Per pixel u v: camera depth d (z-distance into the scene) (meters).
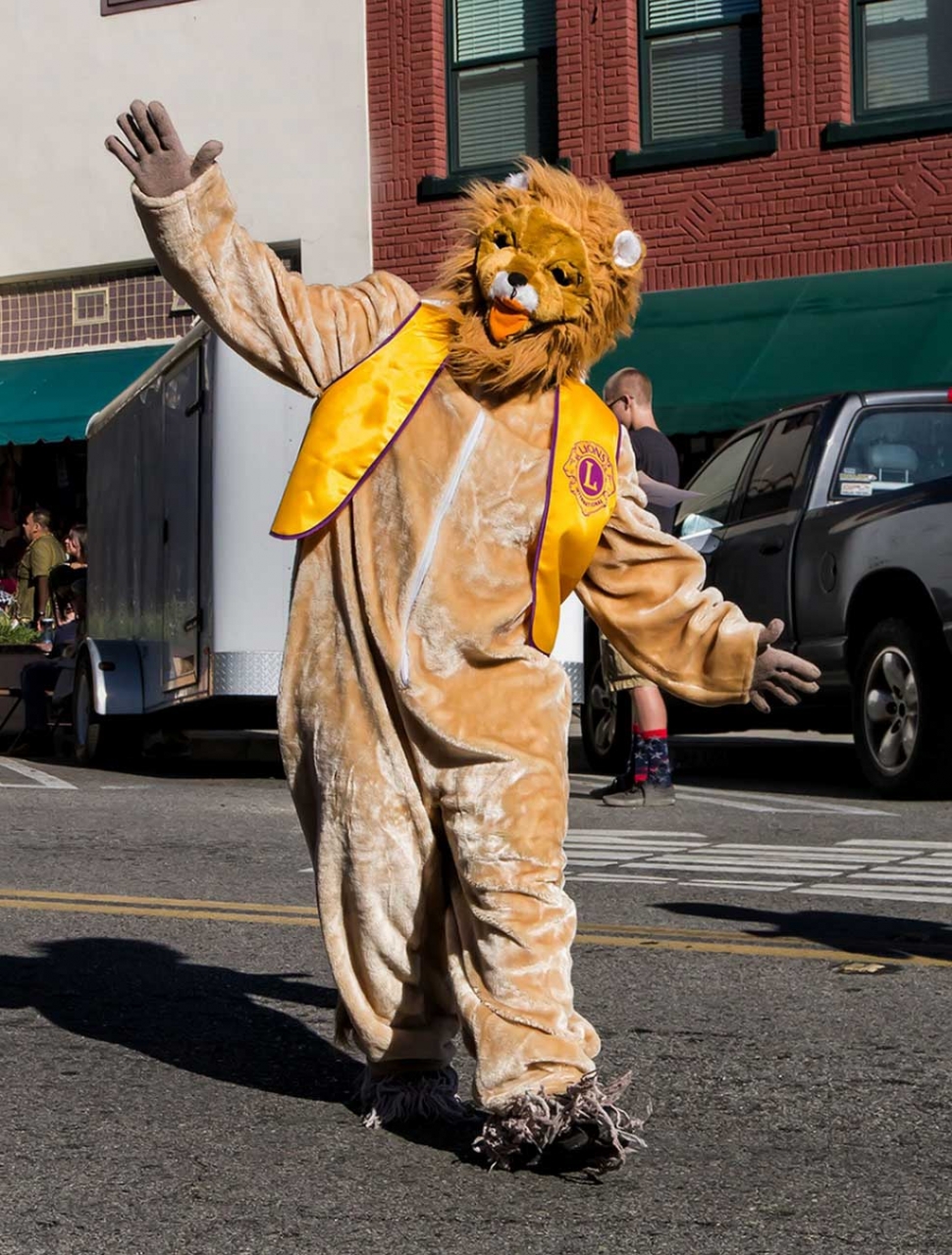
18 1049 4.81
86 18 20.98
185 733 14.02
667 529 9.76
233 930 6.43
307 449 3.78
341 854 3.78
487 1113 3.69
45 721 14.81
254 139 20.09
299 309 3.79
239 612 11.06
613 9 18.45
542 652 3.79
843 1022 5.04
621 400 9.86
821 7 17.61
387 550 3.75
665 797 10.01
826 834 8.88
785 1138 4.01
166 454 12.20
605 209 3.91
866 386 16.02
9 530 21.59
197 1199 3.60
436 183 19.25
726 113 18.33
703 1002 5.30
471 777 3.65
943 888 7.26
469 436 3.76
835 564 10.38
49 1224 3.47
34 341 21.80
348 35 19.64
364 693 3.74
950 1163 3.84
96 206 21.11
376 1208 3.54
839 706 10.78
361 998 3.86
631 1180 3.70
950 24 17.38
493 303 3.76
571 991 3.63
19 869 7.87
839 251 17.61
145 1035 4.96
